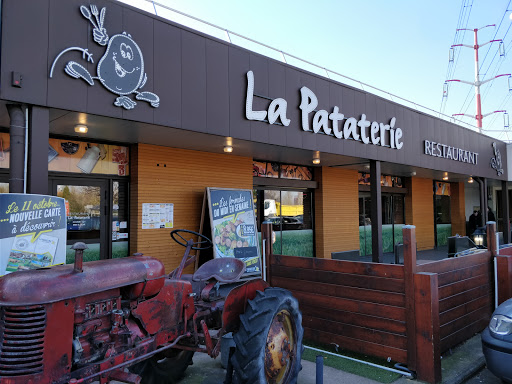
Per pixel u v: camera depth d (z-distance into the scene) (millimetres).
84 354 2631
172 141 7605
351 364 4645
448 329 5039
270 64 7887
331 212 12102
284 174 11062
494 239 6137
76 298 2580
